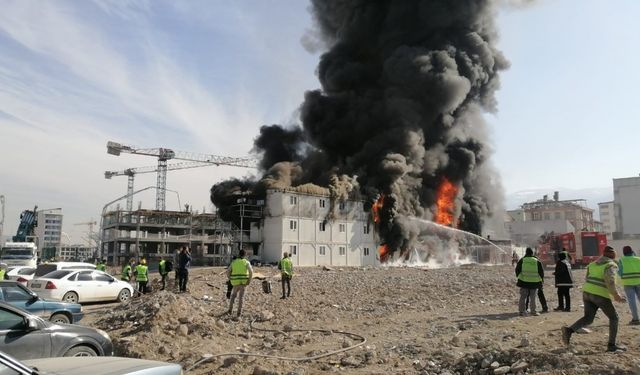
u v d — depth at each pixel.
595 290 8.74
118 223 79.56
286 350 11.26
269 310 17.33
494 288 23.41
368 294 22.22
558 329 11.31
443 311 16.73
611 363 7.41
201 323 13.55
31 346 8.13
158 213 79.44
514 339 10.58
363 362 9.76
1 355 4.13
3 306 8.19
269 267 47.84
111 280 23.94
